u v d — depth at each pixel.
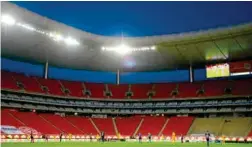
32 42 52.56
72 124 56.91
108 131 56.97
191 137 50.56
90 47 58.69
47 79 67.12
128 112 66.62
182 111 63.44
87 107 66.25
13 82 58.97
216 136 49.75
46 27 48.81
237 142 46.72
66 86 67.88
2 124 44.81
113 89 70.75
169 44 55.69
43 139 45.59
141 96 67.75
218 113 60.41
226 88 61.81
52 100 62.84
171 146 32.06
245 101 57.72
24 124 48.44
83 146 30.22
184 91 65.69
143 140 52.78
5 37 49.03
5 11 41.72
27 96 59.16
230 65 60.50
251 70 58.25
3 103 55.00
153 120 61.19
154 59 63.28
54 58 62.50
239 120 54.88
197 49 56.12
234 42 51.66
